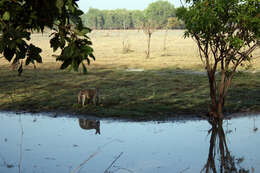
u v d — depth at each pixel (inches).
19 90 631.2
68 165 279.7
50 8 98.1
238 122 431.5
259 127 407.2
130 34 3981.3
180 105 512.7
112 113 467.8
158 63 1143.0
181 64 1099.3
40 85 684.7
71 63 96.0
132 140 354.3
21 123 424.2
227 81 450.9
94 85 690.8
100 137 364.5
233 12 386.3
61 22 103.0
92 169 270.5
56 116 459.2
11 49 97.7
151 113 470.6
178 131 391.9
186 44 2165.4
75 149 322.0
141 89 644.7
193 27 396.2
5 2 94.3
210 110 453.7
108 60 1250.6
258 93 604.7
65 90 633.6
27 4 97.4
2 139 354.6
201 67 1011.9
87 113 472.1
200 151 322.0
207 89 641.6
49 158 297.0
